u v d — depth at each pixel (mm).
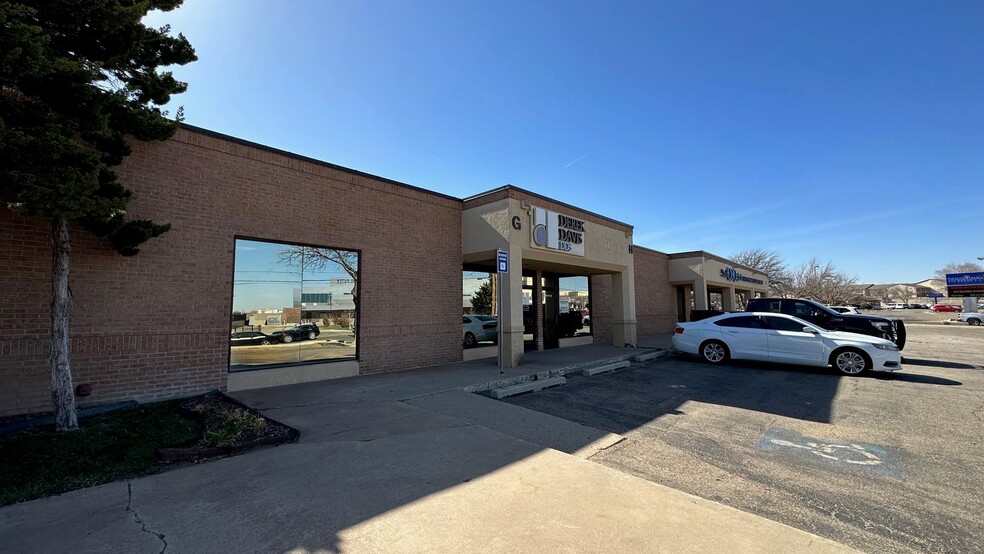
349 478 4164
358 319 9789
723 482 4391
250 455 4758
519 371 10055
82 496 3738
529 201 11750
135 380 6953
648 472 4625
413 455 4789
